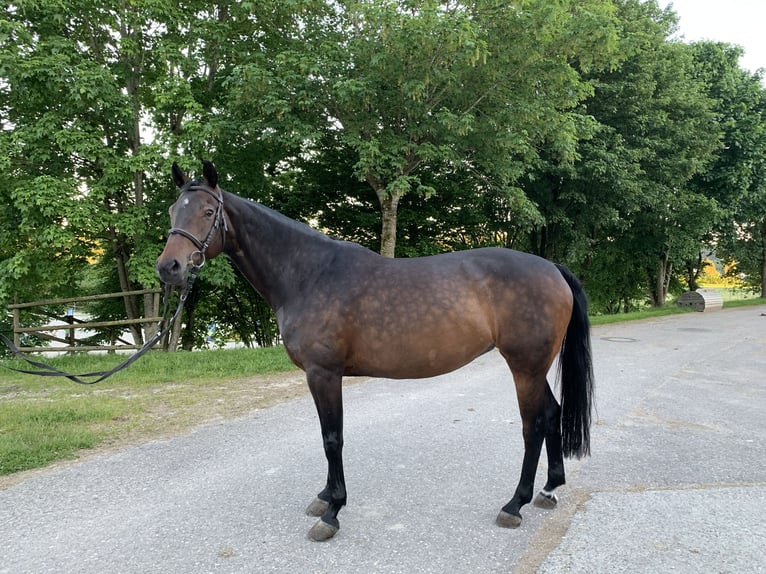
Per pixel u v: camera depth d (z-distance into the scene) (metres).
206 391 6.56
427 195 9.37
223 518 3.09
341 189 13.93
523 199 10.87
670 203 15.95
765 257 27.95
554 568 2.49
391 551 2.70
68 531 2.92
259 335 15.27
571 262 15.99
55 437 4.53
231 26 10.48
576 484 3.57
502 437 4.61
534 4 8.40
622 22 14.64
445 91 9.21
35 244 9.80
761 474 3.72
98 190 8.98
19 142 8.45
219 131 8.97
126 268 11.68
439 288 3.04
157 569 2.53
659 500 3.26
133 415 5.43
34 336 10.38
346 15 9.23
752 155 18.81
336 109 9.40
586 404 3.29
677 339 11.48
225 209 3.11
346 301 3.00
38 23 9.08
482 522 3.04
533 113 9.17
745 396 6.18
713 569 2.46
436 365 3.05
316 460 4.07
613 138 14.12
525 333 3.07
